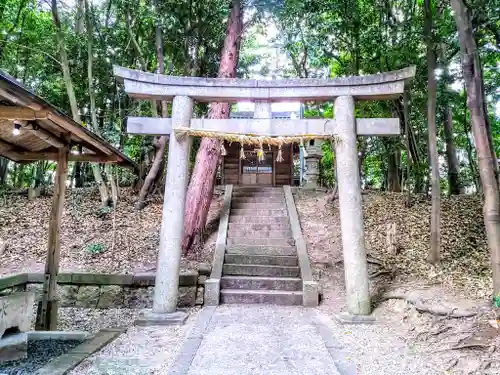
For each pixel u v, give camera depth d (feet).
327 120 15.10
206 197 23.03
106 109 33.78
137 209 27.99
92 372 8.87
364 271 14.34
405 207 27.40
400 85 14.66
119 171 30.53
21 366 9.73
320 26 24.40
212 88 15.25
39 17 31.12
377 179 50.75
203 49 32.50
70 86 25.88
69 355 9.91
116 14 30.58
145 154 33.50
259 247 21.99
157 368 9.23
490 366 8.89
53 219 13.69
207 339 11.60
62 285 17.93
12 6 28.89
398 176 36.58
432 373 9.00
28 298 11.34
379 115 30.99
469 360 9.31
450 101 25.52
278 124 15.12
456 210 25.68
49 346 11.40
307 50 28.55
